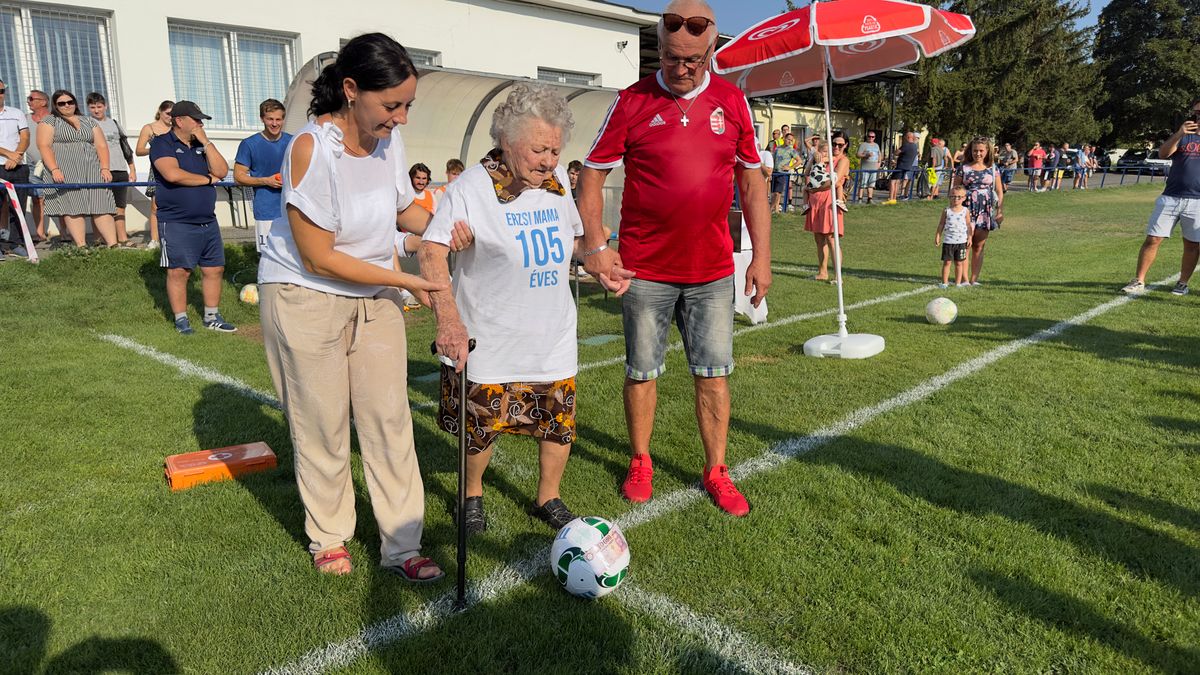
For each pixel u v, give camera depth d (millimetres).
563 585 2635
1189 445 3961
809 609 2570
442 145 9477
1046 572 2768
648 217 3205
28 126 8617
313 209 2297
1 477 3512
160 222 6312
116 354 5723
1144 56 51562
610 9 16125
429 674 2238
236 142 11734
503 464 3822
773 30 5477
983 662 2303
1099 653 2334
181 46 11156
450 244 2648
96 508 3236
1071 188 27547
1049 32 35594
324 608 2557
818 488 3502
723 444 3436
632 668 2283
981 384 5043
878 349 5848
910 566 2826
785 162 17703
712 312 3320
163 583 2682
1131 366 5438
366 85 2242
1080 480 3543
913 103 29984
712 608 2586
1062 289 8734
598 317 7418
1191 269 8203
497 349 2850
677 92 3064
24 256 8047
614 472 3721
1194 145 7762
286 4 11758
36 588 2637
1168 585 2682
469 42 14070
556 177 2891
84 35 10281
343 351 2588
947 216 8867
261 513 3217
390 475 2709
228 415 4438
